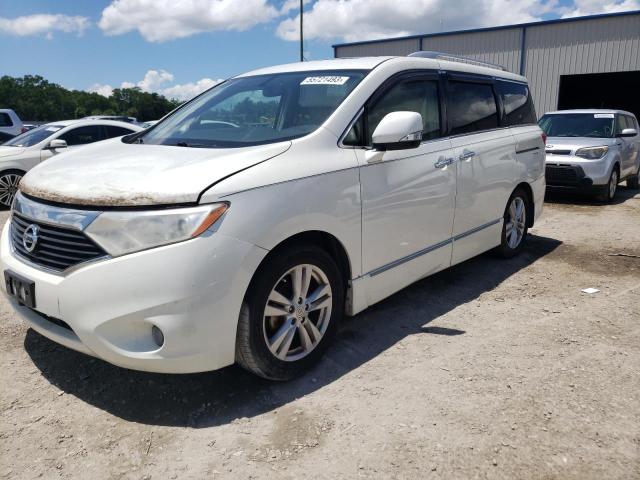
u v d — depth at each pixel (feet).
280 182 9.08
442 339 11.64
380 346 11.32
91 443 8.16
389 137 10.37
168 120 12.98
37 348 11.19
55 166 10.19
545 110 66.39
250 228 8.50
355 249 10.66
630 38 59.47
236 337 8.82
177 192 8.18
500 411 8.82
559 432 8.27
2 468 7.59
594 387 9.57
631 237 21.54
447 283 15.42
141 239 8.07
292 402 9.20
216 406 9.11
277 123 11.03
